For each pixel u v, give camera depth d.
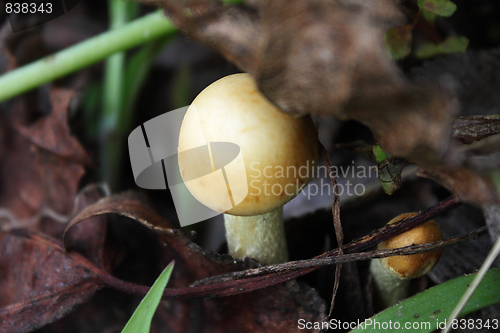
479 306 0.13
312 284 0.16
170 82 0.23
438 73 0.18
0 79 0.17
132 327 0.13
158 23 0.17
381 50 0.11
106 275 0.15
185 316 0.16
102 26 0.23
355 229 0.18
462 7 0.19
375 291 0.16
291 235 0.18
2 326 0.15
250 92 0.13
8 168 0.19
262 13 0.11
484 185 0.13
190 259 0.15
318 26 0.11
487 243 0.16
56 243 0.16
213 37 0.12
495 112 0.17
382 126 0.12
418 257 0.14
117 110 0.20
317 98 0.12
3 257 0.16
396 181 0.14
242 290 0.14
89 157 0.18
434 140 0.12
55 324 0.17
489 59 0.18
